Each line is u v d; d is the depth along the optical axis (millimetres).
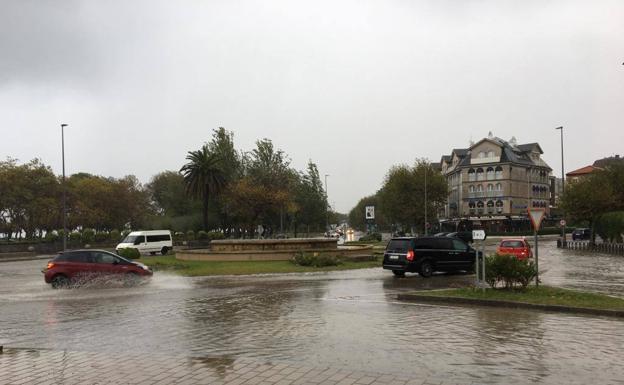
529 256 32469
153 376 6988
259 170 70375
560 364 7516
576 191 50500
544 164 103125
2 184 57812
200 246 62656
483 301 13648
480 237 14914
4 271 31547
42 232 77812
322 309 13156
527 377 6855
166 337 9820
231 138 73812
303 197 79625
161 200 104125
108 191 78125
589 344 8852
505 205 91688
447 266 23484
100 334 10211
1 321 12055
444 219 106000
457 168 97438
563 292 14734
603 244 44750
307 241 34562
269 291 17641
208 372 7145
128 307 14102
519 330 10141
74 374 7156
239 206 68688
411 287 18656
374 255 34312
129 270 21062
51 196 66000
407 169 77875
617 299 13664
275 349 8609
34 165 65125
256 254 32125
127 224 88875
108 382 6750
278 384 6539
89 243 61281
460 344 8875
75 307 14297
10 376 7094
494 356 7996
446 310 12852
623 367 7352
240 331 10312
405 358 7887
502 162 92000
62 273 20438
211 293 17297
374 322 11148
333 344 8938
